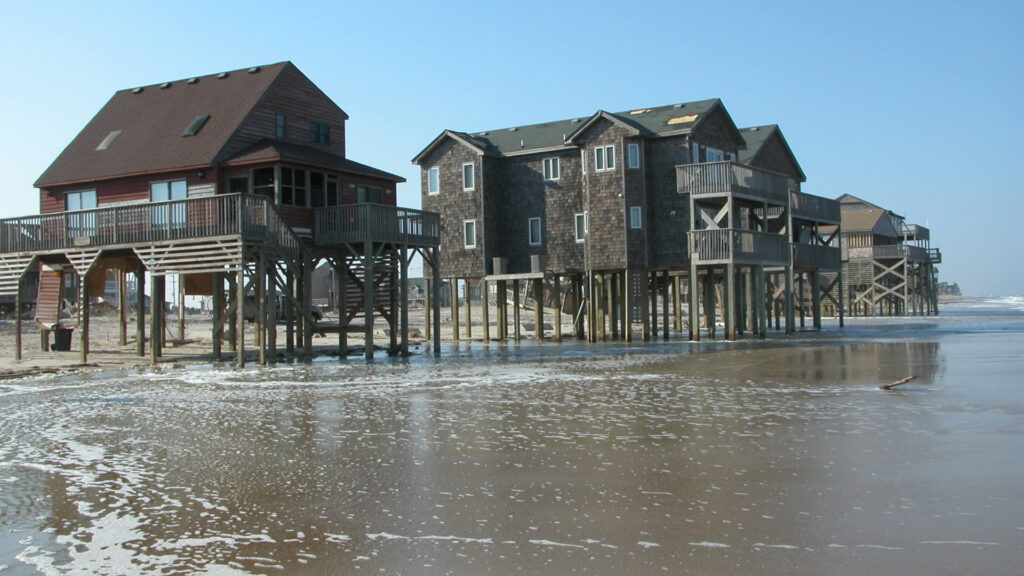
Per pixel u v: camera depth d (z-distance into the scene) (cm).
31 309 6000
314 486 1002
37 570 724
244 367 2608
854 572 668
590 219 3803
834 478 973
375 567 712
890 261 7150
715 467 1046
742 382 1989
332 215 2959
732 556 711
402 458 1152
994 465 1023
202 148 2956
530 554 733
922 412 1445
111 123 3494
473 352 3328
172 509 910
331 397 1844
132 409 1697
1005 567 672
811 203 4412
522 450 1189
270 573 705
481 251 4059
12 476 1080
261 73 3306
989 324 5300
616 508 870
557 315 4025
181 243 2641
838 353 2850
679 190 3625
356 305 3269
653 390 1869
